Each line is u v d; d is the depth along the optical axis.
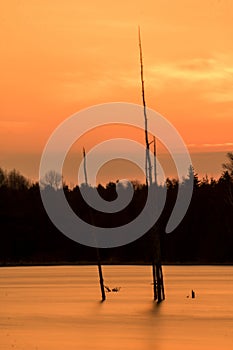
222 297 197.75
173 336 139.00
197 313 167.00
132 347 129.50
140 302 188.12
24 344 132.62
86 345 131.38
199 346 130.12
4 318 163.62
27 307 182.88
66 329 147.50
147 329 146.50
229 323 153.00
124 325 151.50
